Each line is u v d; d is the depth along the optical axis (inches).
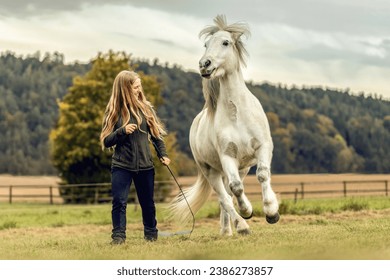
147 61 4803.2
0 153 4067.4
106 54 1968.5
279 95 4350.4
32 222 748.6
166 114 4192.9
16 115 4360.2
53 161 1877.5
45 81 4904.0
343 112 4197.8
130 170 367.9
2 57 5093.5
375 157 3937.0
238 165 395.9
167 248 325.7
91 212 955.3
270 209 374.9
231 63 387.9
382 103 4320.9
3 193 2787.9
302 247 283.1
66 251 345.1
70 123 1868.8
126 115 367.2
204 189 469.4
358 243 288.5
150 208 381.4
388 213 625.6
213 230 520.4
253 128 384.5
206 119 417.7
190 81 4662.9
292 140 3809.1
